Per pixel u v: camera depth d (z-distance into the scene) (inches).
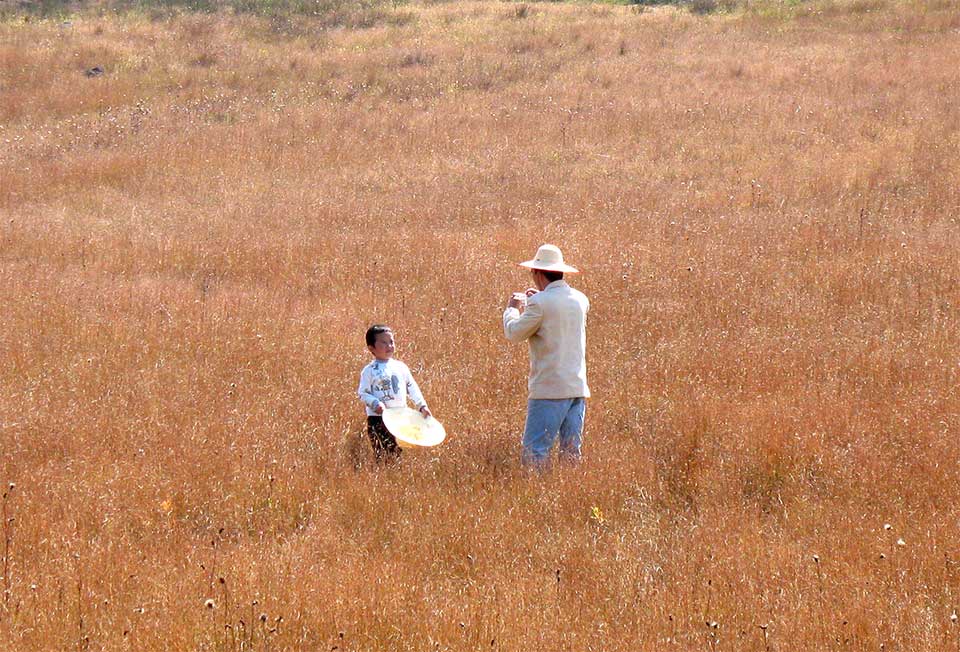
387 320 813.2
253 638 369.4
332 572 423.2
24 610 384.2
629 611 398.3
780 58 1876.2
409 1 2495.1
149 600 398.0
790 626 382.9
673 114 1576.0
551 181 1300.4
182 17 2249.0
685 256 978.1
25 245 1032.8
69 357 712.4
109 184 1322.6
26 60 1888.5
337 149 1454.2
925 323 792.3
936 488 509.7
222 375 687.7
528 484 510.6
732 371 688.4
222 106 1702.8
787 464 538.0
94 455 546.6
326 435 580.7
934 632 378.3
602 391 663.8
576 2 2527.1
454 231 1104.8
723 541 453.7
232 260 986.7
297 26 2219.5
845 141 1424.7
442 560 441.1
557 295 541.0
